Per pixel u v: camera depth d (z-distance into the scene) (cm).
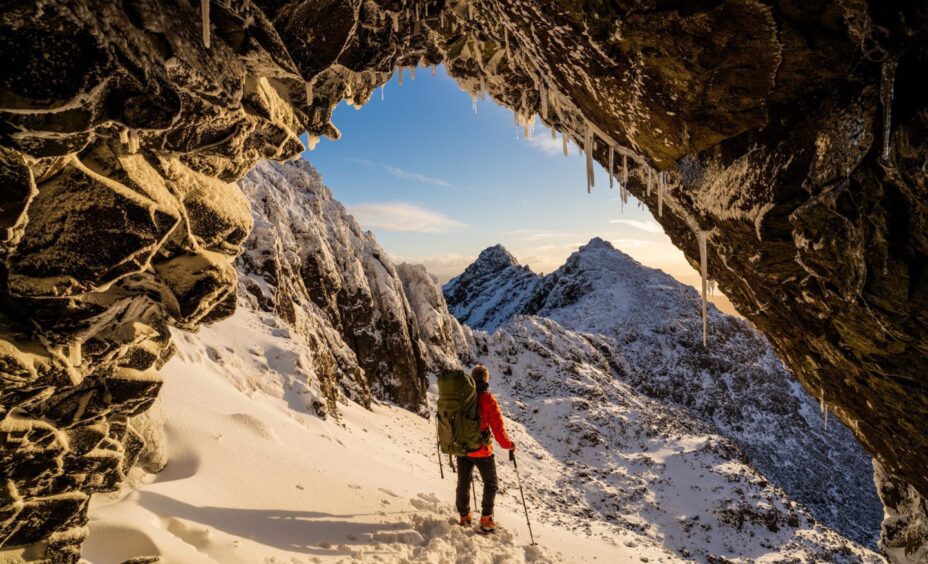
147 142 347
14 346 311
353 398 2522
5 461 333
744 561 2823
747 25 332
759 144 402
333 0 419
